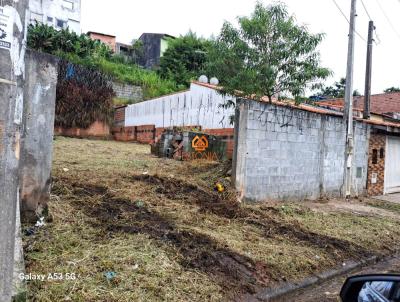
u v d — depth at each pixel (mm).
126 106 23062
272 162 7797
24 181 4453
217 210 6223
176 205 6039
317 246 5383
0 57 2078
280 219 6492
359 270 5051
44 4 34594
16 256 3162
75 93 21609
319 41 8844
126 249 4070
